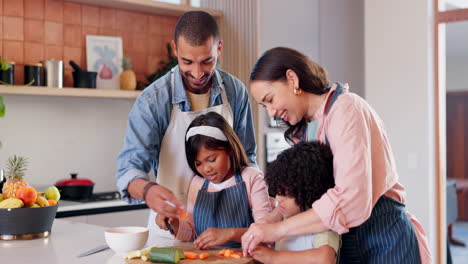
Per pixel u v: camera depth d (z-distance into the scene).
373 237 1.70
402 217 1.72
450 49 6.24
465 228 7.18
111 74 3.83
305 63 1.68
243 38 3.92
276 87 1.68
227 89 2.25
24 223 1.89
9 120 3.47
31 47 3.53
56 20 3.63
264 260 1.63
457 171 7.57
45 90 3.33
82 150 3.80
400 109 4.34
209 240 1.78
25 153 3.54
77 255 1.66
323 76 1.72
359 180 1.54
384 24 4.41
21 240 1.90
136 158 2.01
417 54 4.27
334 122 1.63
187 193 2.17
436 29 4.27
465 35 5.32
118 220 3.41
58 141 3.69
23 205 1.95
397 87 4.35
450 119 7.57
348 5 5.28
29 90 3.26
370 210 1.58
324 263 1.58
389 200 1.72
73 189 3.38
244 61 3.92
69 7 3.69
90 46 3.76
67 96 3.69
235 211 2.03
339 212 1.54
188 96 2.18
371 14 4.47
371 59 4.48
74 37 3.71
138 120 2.05
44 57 3.59
